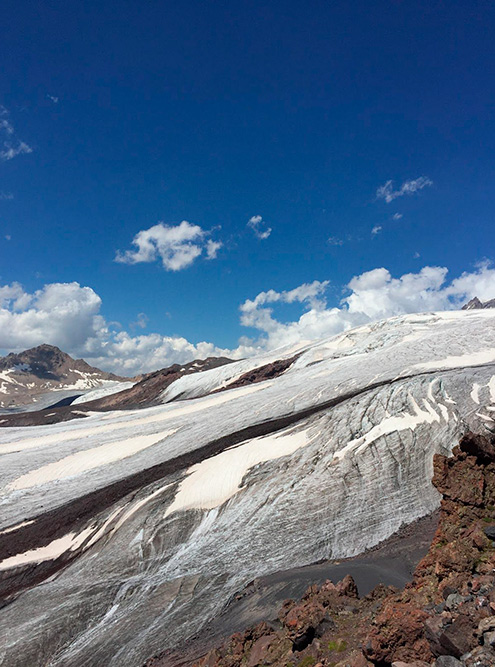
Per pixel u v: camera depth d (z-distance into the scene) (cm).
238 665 1344
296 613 1398
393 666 793
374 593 1334
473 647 705
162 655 2239
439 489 1325
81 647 2533
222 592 2752
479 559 1021
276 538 3269
